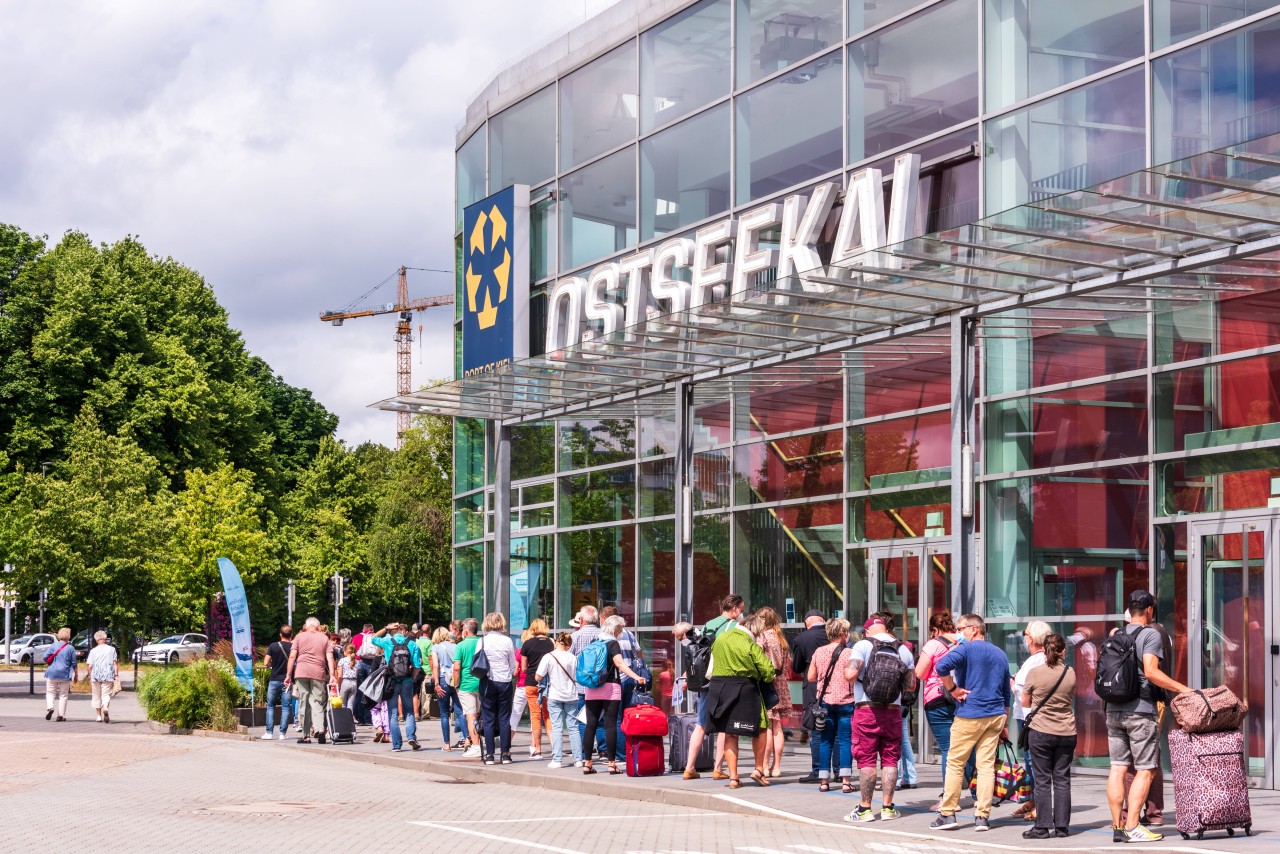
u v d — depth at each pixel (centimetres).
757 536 2150
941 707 1377
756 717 1502
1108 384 1658
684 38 2325
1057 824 1143
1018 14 1772
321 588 7369
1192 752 1105
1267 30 1500
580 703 1777
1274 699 1459
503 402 2355
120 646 4284
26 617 6109
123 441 4534
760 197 2142
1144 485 1611
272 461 5991
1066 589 1684
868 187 1870
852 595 1969
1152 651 1098
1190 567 1554
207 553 5053
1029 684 1158
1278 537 1463
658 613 2366
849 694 1473
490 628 1845
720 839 1151
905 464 1903
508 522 2441
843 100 2009
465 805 1422
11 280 5200
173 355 5328
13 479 4459
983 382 1803
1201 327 1562
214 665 2697
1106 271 1454
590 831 1204
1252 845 1058
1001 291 1529
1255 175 1191
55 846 1072
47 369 4941
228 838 1132
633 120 2431
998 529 1773
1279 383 1480
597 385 2192
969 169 1817
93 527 4031
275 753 2139
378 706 2291
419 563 6819
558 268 2600
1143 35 1631
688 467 2072
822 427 2044
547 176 2656
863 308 1677
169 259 6006
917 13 1909
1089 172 1675
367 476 8062
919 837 1173
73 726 2733
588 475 2580
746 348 1903
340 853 1045
